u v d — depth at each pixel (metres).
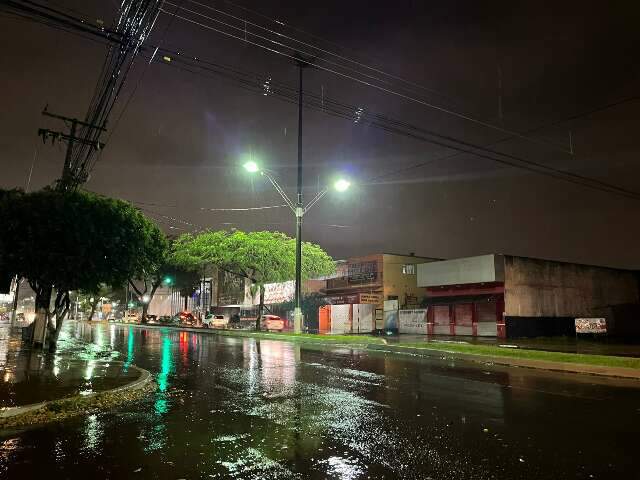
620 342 28.97
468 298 35.41
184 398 9.92
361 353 20.05
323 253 42.91
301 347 23.39
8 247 15.78
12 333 33.88
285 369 14.57
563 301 35.59
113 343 25.78
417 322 39.19
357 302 45.06
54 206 16.05
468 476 5.30
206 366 15.40
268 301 56.84
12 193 17.14
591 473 5.37
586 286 37.25
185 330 43.41
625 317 34.16
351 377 12.84
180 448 6.38
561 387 11.20
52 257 15.77
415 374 13.43
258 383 11.86
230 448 6.37
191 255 42.97
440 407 8.89
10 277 17.92
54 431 7.30
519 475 5.32
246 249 39.28
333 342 25.39
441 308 37.44
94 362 15.40
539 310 34.19
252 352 20.52
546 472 5.40
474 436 6.87
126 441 6.73
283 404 9.22
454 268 35.84
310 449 6.30
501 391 10.63
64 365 14.48
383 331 42.03
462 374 13.45
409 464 5.69
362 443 6.55
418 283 38.97
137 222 18.05
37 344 20.88
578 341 30.05
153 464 5.75
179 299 85.31
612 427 7.35
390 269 43.94
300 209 29.81
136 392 10.51
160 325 57.22
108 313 101.12
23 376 12.15
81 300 95.31
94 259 16.70
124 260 17.50
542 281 34.88
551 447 6.31
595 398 9.78
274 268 40.03
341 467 5.60
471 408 8.79
